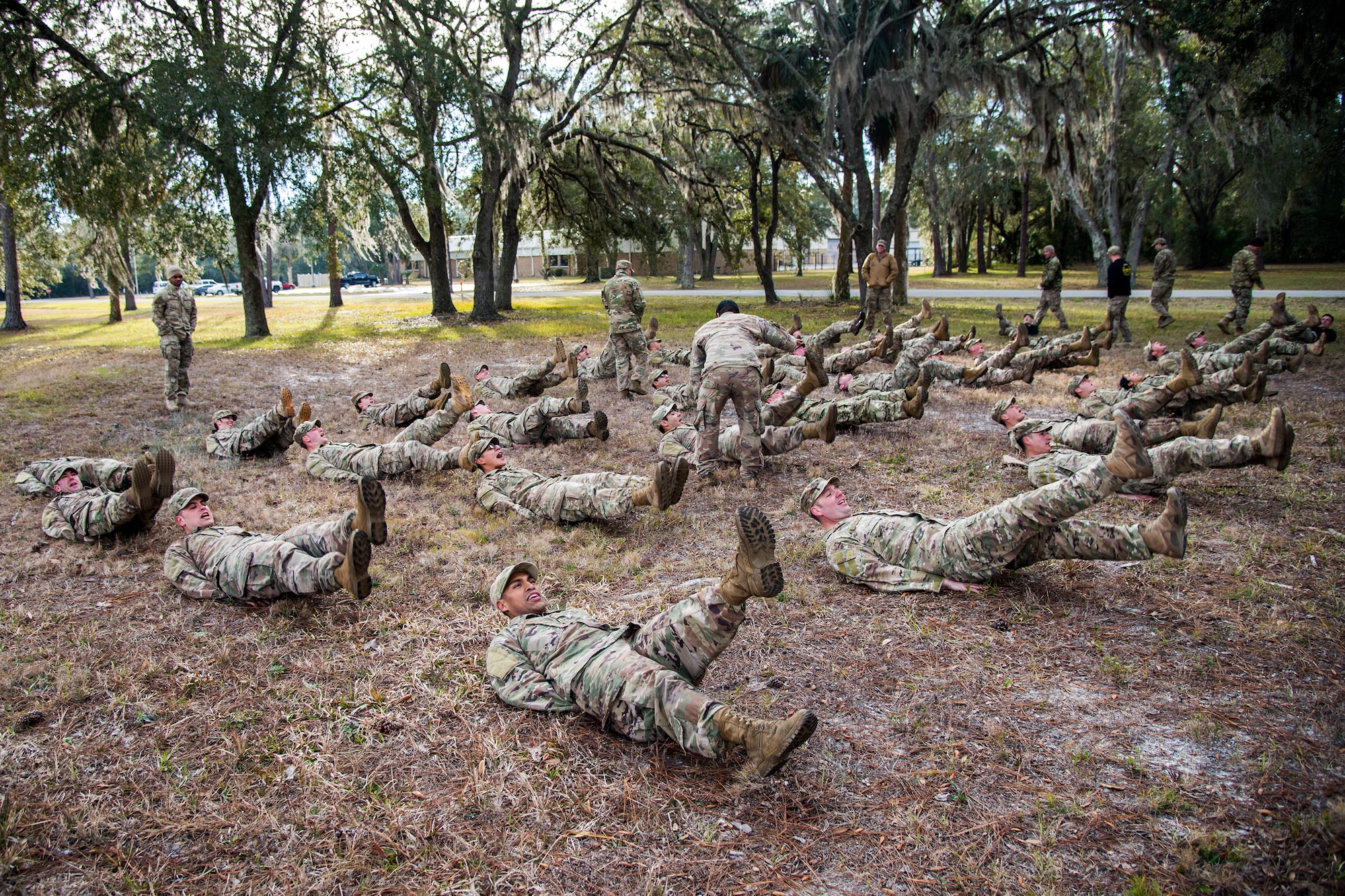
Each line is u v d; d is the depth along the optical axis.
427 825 2.88
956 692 3.63
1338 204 44.78
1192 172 41.38
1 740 3.38
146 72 16.44
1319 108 14.88
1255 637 3.95
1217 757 3.13
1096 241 33.81
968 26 20.30
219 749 3.32
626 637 3.46
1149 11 18.67
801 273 63.38
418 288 61.00
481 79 20.77
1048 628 4.14
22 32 16.33
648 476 6.29
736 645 4.09
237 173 17.47
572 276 73.12
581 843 2.79
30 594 4.86
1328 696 3.46
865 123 22.11
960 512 5.96
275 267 88.81
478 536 5.71
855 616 4.38
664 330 19.16
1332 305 20.03
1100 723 3.37
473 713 3.55
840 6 21.06
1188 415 7.34
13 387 12.46
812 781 3.07
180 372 10.75
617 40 23.48
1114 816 2.84
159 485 5.28
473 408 8.61
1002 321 16.12
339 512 6.33
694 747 3.00
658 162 25.61
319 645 4.18
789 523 5.92
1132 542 4.01
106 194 16.64
